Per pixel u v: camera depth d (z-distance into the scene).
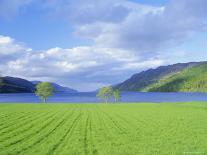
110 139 31.75
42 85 154.38
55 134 34.53
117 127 42.88
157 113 71.31
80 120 53.06
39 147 26.28
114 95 171.75
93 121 51.41
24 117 58.59
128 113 71.69
